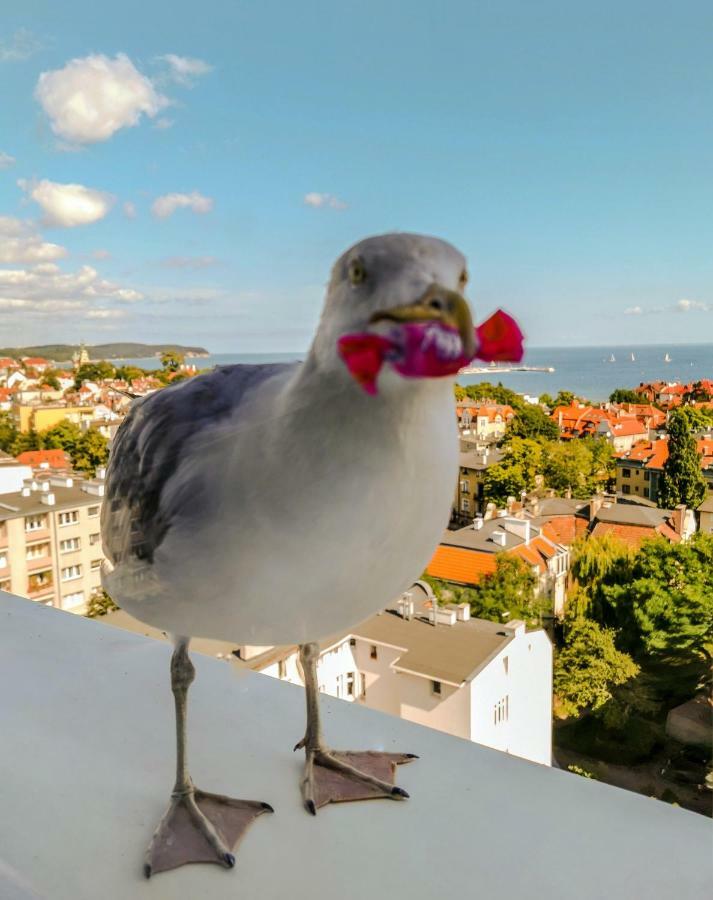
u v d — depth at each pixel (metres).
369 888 1.07
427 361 0.65
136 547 1.09
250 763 1.40
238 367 1.24
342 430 0.85
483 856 1.14
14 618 2.06
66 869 1.11
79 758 1.40
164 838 1.16
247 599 0.98
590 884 1.08
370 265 0.80
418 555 0.96
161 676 1.73
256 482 0.91
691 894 1.06
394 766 1.38
